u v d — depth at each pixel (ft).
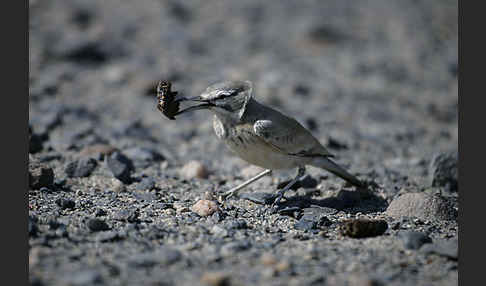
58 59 73.87
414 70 80.74
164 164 42.06
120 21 90.22
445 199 32.58
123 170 37.09
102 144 45.29
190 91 65.57
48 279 22.07
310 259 24.98
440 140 55.31
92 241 26.14
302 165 34.14
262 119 31.60
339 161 45.14
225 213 31.53
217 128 32.63
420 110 65.72
